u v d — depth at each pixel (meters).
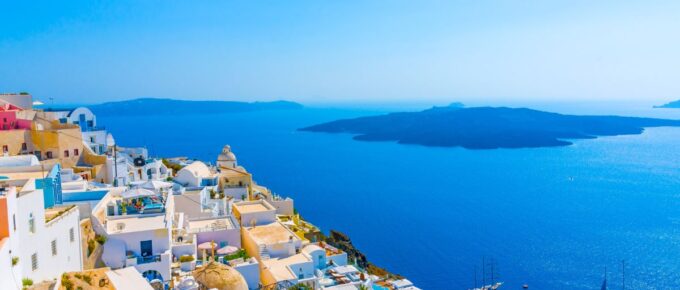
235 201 86.94
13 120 79.50
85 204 49.16
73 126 83.44
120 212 54.84
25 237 32.00
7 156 61.00
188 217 69.69
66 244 38.88
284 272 54.91
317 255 61.69
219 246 63.75
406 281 67.44
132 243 49.88
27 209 32.38
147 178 90.56
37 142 76.62
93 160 80.31
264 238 62.28
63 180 64.44
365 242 145.25
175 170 116.81
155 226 51.94
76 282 36.00
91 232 48.00
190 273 49.44
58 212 39.19
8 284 28.91
